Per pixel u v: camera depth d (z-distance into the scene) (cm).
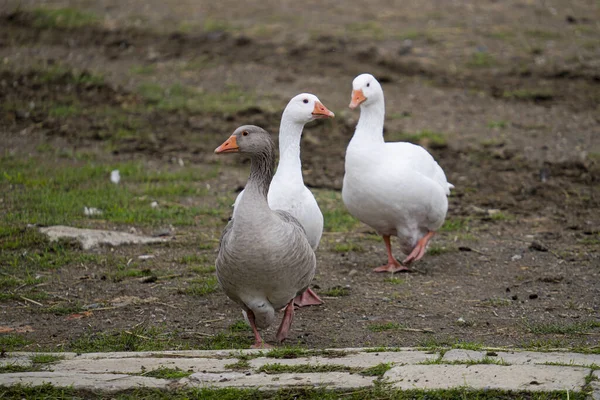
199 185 1592
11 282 1099
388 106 2053
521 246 1298
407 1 2909
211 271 1165
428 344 907
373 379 745
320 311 1034
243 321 993
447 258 1252
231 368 789
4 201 1423
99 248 1245
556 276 1153
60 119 1919
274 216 848
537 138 1878
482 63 2342
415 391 715
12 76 2130
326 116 1054
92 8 2766
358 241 1344
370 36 2520
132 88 2139
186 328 973
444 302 1062
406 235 1202
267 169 881
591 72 2275
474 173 1684
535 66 2319
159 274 1150
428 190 1166
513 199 1547
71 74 2167
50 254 1203
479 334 945
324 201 1526
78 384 743
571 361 774
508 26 2630
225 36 2522
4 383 745
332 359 805
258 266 834
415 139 1839
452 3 2884
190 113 2003
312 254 896
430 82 2216
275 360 809
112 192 1502
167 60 2347
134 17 2688
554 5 2864
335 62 2334
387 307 1046
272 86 2173
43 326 970
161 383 749
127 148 1784
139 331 945
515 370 746
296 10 2811
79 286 1101
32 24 2550
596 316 1002
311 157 1792
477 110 2044
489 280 1151
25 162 1648
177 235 1317
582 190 1581
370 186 1164
